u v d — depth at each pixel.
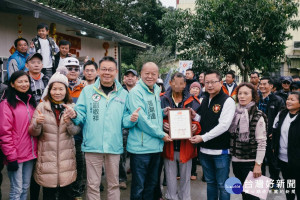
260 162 2.94
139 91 3.17
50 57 4.95
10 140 2.84
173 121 3.23
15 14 6.19
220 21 11.11
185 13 11.59
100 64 3.09
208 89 3.14
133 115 2.95
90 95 3.10
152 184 3.30
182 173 3.47
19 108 2.97
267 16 10.80
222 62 11.38
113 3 16.16
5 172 4.94
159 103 3.29
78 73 3.97
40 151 3.02
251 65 11.53
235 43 10.90
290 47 17.44
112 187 3.13
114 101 3.11
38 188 3.39
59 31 7.49
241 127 3.00
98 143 3.00
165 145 3.42
